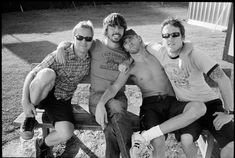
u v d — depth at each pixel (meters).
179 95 2.55
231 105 2.40
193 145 2.35
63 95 2.67
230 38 5.29
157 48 2.62
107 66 2.66
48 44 7.04
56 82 2.66
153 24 9.21
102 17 10.87
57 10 12.77
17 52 6.36
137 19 10.20
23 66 5.38
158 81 2.65
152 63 2.64
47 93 2.57
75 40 2.51
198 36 7.54
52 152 2.86
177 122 2.26
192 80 2.49
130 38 2.51
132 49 2.53
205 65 2.39
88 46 2.53
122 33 2.60
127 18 10.44
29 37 7.88
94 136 3.17
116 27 2.54
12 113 3.58
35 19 10.80
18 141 3.05
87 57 2.63
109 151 2.41
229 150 2.16
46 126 2.56
